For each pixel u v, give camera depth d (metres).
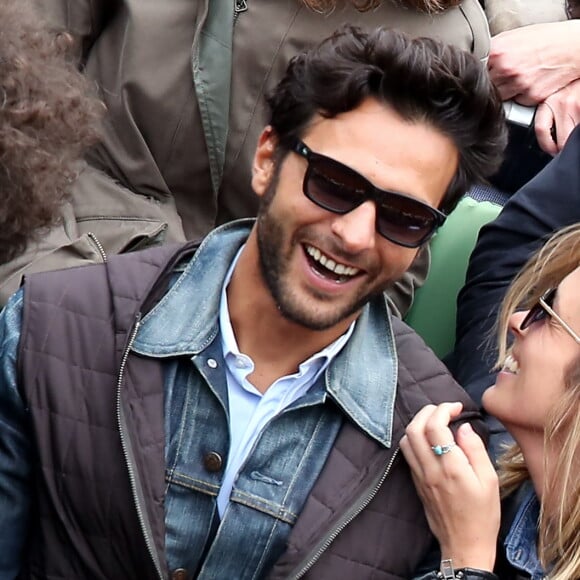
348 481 5.38
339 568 5.38
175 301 5.46
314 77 5.01
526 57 8.54
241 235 5.67
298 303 5.14
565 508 5.38
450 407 5.56
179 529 5.34
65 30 7.81
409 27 7.62
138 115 7.62
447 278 8.19
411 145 4.96
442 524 5.50
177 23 7.59
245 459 5.35
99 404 5.33
